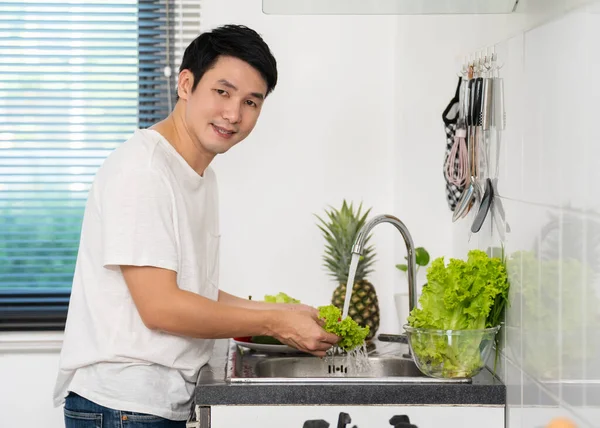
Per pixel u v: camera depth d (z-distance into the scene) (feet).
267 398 5.55
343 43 10.22
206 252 6.52
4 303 10.44
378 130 10.28
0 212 10.61
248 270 10.32
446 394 5.59
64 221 10.65
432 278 5.81
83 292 5.94
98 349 5.80
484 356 5.76
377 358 6.77
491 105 6.28
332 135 10.28
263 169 10.28
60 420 10.01
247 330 5.89
